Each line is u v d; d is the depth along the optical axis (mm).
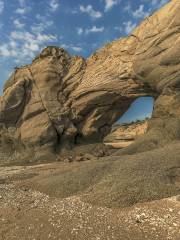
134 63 27984
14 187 16438
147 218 10242
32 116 34812
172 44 24438
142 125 46938
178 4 25047
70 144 35062
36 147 33812
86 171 15477
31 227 10047
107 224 9898
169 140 21062
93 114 34156
